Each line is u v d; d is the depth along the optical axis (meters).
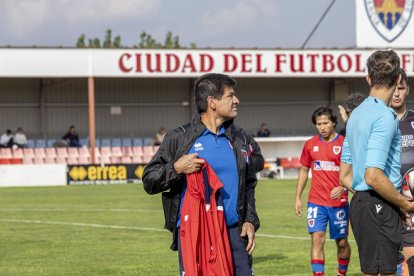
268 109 51.38
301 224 19.00
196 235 6.46
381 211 6.81
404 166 8.52
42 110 48.00
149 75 43.31
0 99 47.44
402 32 45.31
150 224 19.58
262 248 14.91
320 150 10.94
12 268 12.95
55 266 13.09
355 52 45.34
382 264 6.84
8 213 22.86
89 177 39.16
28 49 41.94
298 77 48.47
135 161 44.47
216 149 6.64
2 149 42.56
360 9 45.22
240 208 6.64
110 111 49.16
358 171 6.88
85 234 17.61
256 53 44.62
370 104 6.83
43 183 38.78
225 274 6.46
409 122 8.56
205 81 6.67
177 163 6.50
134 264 13.23
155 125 49.84
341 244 11.10
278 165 43.78
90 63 42.44
